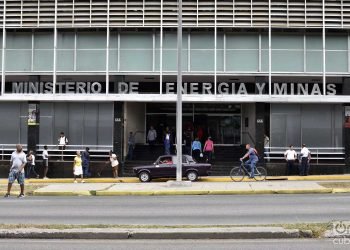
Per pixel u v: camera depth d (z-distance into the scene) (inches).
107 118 1186.6
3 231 393.4
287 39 1174.3
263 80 1175.0
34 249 349.7
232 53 1173.7
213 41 1172.5
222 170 1148.5
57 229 401.1
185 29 1170.6
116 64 1176.8
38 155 1184.8
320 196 729.6
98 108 1189.7
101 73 1176.2
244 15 1152.2
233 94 1172.5
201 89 1213.1
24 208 594.9
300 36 1174.3
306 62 1170.6
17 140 1202.0
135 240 381.1
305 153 1098.7
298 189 800.3
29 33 1190.9
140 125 1347.2
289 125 1179.9
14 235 390.9
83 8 1162.6
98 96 1153.4
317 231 389.1
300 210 551.5
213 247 351.9
